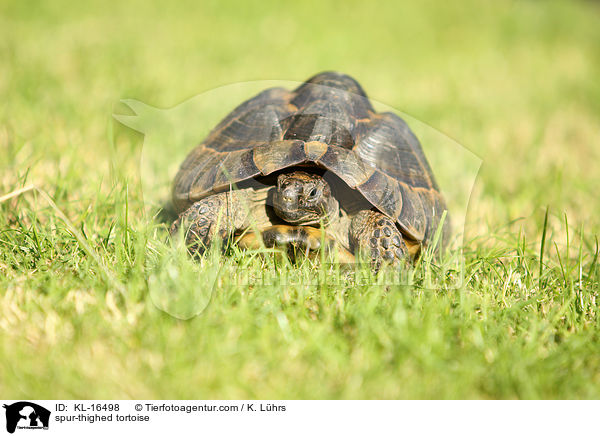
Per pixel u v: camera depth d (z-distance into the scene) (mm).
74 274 9594
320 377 7660
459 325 8797
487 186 16688
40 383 7125
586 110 29969
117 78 24516
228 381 7371
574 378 7816
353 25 42938
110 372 7438
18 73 22938
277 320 8508
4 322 8219
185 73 27094
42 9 36906
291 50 34781
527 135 24188
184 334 8000
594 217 14945
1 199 9805
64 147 15836
